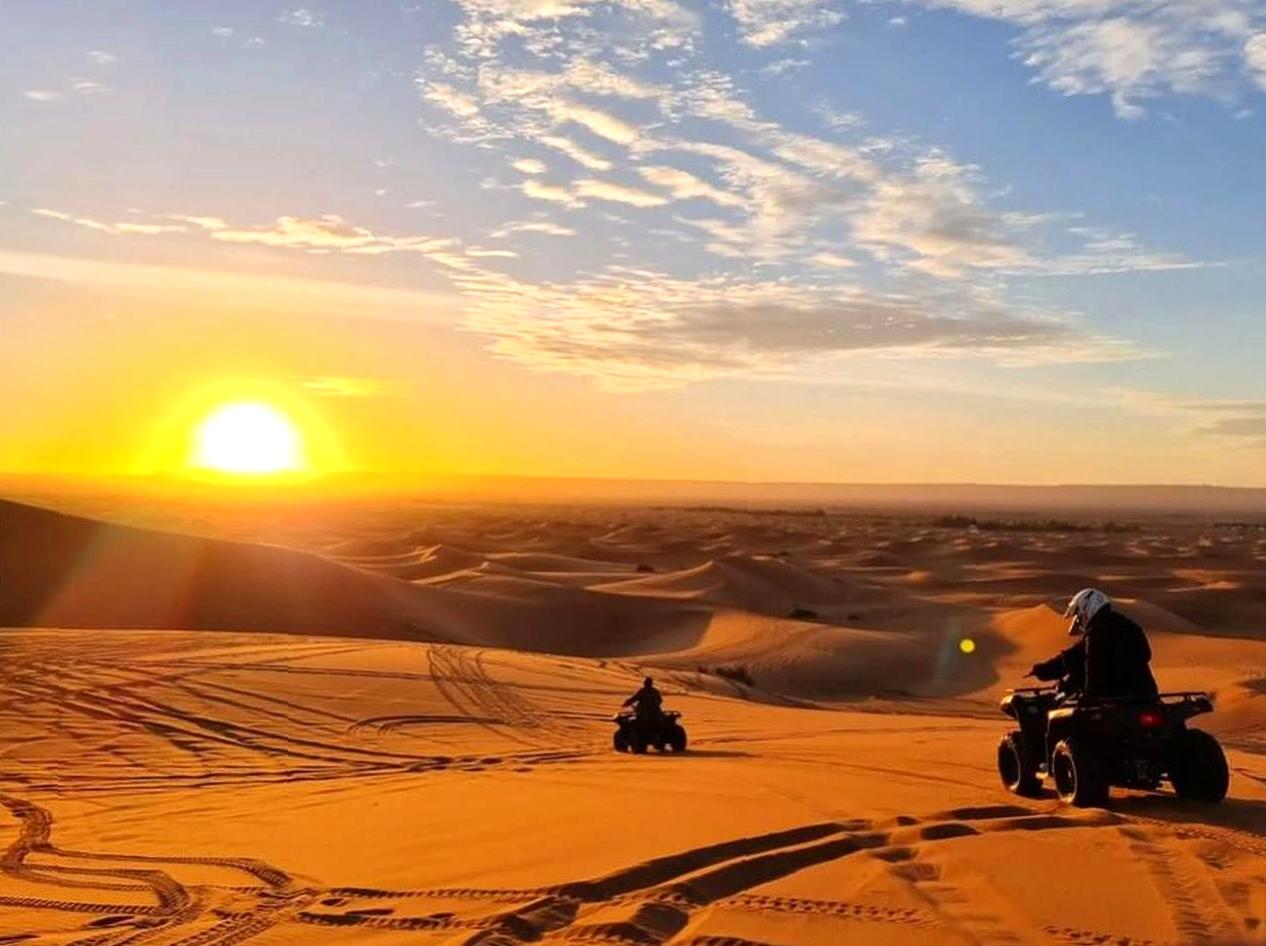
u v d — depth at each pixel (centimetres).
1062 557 11944
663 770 1403
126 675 2470
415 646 3453
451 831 1013
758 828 938
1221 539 18475
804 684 4666
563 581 7944
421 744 1872
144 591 4788
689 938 646
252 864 914
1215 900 706
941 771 1332
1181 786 1042
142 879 881
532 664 3195
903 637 5669
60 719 2028
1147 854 824
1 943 700
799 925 666
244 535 13688
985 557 12131
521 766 1566
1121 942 630
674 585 7662
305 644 3278
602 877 784
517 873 823
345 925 716
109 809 1286
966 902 711
